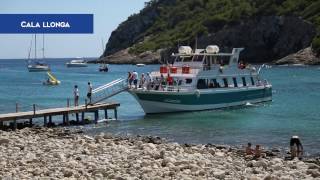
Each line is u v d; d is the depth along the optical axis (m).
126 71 175.62
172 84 51.06
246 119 47.81
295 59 181.88
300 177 21.31
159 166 22.81
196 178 20.22
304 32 192.75
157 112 50.75
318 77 114.88
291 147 28.69
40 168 21.86
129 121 46.97
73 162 23.12
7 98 74.62
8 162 23.14
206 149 29.56
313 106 58.09
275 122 45.75
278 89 83.50
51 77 110.31
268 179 20.31
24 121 46.09
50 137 35.16
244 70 58.09
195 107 51.69
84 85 105.06
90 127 43.41
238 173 21.72
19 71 194.62
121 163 23.44
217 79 53.97
